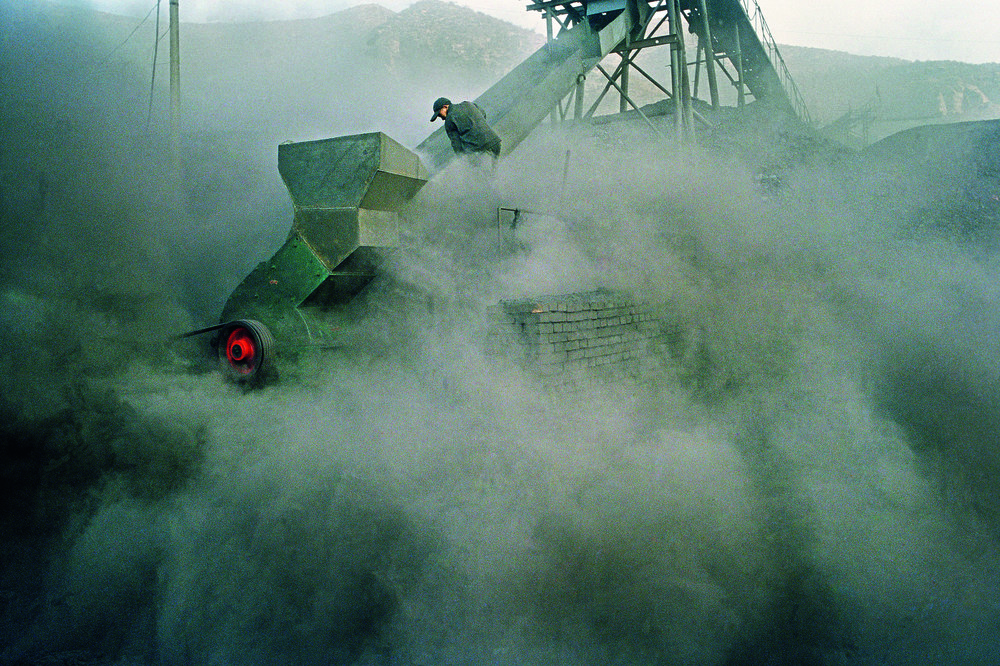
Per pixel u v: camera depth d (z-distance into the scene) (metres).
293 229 5.89
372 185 5.52
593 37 11.84
